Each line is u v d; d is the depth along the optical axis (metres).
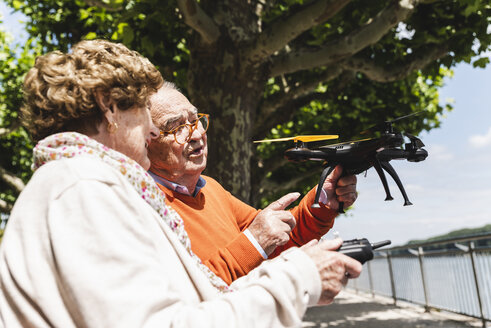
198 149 1.90
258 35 6.13
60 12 8.77
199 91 6.62
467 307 6.16
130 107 1.08
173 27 7.23
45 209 0.88
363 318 7.82
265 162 10.38
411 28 7.14
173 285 0.92
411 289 8.18
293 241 1.86
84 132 1.05
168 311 0.83
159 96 1.86
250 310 0.84
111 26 7.70
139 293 0.80
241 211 2.19
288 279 0.90
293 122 12.19
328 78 9.14
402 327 6.51
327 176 1.60
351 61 7.54
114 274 0.80
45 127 1.05
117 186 0.92
